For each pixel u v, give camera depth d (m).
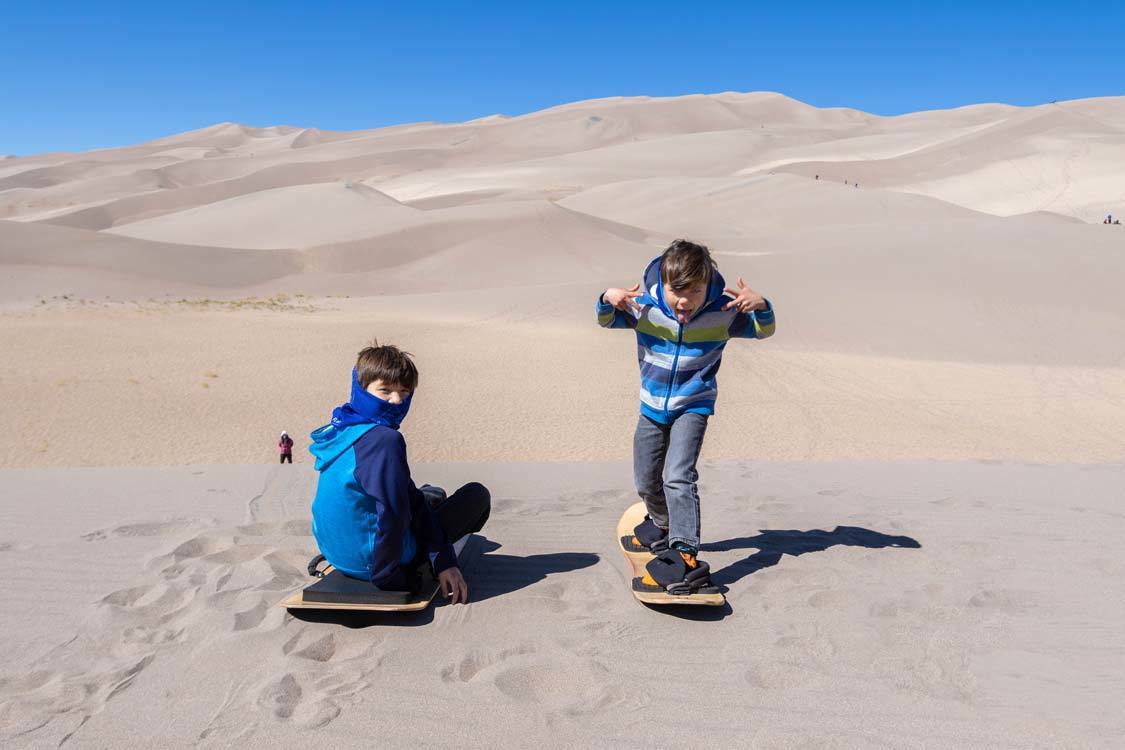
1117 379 32.38
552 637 3.32
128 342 36.31
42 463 18.86
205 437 21.75
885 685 2.91
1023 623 3.46
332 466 3.50
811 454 20.23
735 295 3.57
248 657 3.12
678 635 3.34
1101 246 53.03
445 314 48.94
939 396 28.89
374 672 3.01
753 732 2.60
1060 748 2.49
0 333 36.78
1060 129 158.62
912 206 111.44
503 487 6.19
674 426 3.79
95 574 4.02
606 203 133.75
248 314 47.81
